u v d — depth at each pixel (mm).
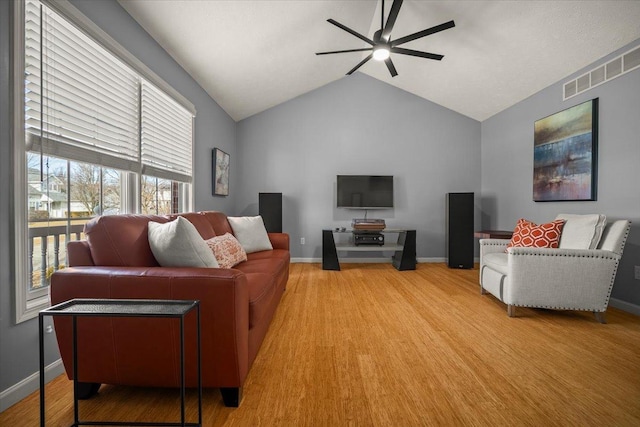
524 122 4250
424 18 3398
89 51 1916
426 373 1713
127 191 2428
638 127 2691
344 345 2066
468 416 1353
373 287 3646
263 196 4848
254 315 1590
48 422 1290
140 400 1454
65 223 1892
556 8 2730
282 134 5266
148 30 2590
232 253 2521
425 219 5324
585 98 3238
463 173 5324
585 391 1544
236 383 1381
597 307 2490
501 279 2766
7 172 1399
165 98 2924
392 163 5301
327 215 5289
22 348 1462
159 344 1360
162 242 1593
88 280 1329
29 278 1667
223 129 4613
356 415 1356
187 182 3402
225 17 2713
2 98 1376
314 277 4191
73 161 1841
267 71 4008
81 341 1385
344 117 5281
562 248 2674
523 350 2000
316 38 3637
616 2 2486
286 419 1329
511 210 4539
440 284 3799
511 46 3363
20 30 1438
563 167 3506
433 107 5305
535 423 1312
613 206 2918
